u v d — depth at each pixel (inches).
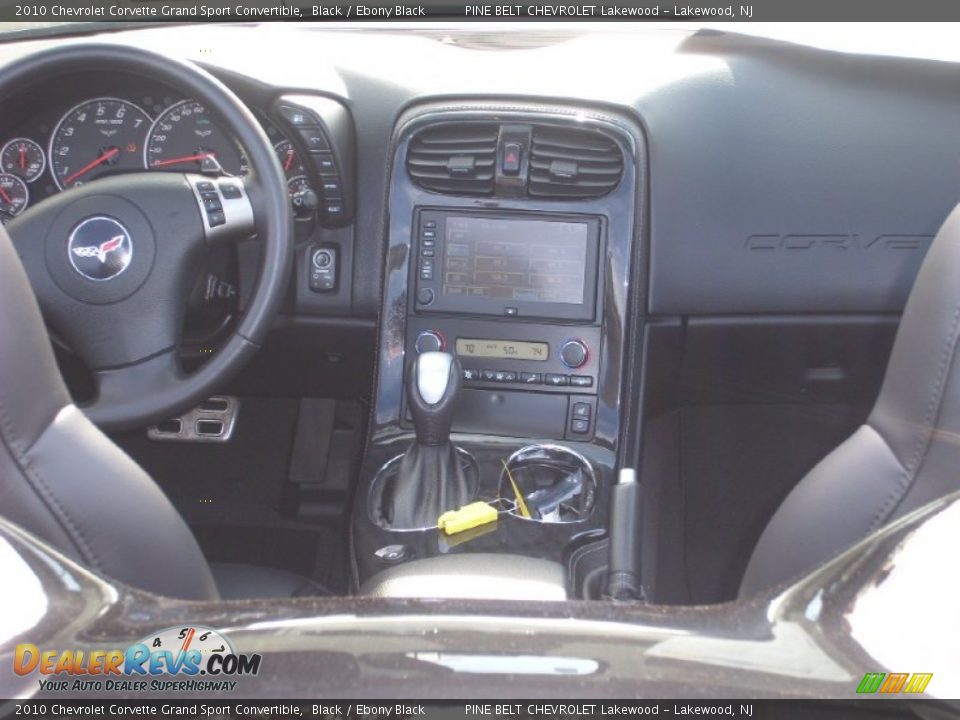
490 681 24.5
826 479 53.8
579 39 91.1
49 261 66.2
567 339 83.8
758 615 29.0
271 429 105.4
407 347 85.0
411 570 66.0
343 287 88.7
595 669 25.0
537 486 80.0
